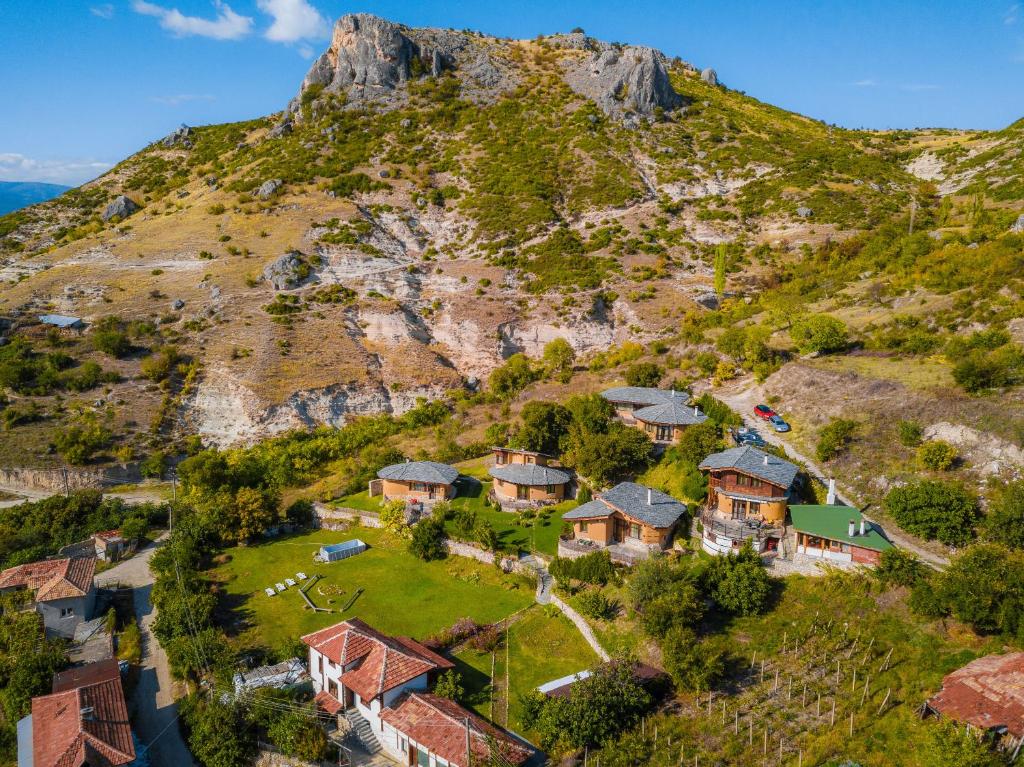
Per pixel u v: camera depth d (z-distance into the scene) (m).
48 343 114.75
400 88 194.00
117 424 100.62
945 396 63.62
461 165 165.75
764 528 55.41
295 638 54.44
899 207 135.00
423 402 108.31
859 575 49.75
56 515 80.06
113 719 45.66
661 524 56.69
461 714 43.47
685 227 140.75
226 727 44.06
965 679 39.41
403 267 135.50
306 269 131.00
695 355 95.06
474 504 72.62
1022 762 34.28
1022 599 41.66
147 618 62.22
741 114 195.25
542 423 75.69
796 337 83.50
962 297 82.31
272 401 104.38
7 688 51.81
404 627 55.72
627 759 39.38
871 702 41.12
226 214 154.12
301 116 192.88
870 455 61.12
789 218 136.75
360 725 45.22
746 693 43.25
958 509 51.50
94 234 156.88
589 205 148.12
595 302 119.19
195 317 122.06
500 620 55.00
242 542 72.19
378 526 72.88
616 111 180.12
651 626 46.97
